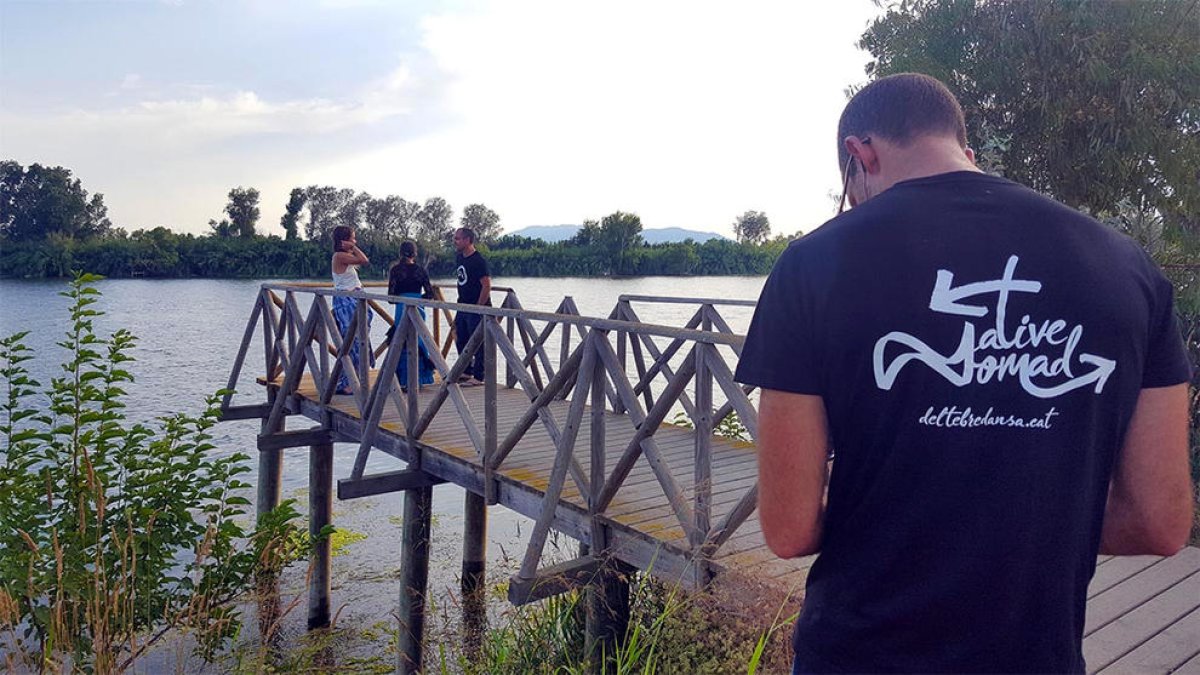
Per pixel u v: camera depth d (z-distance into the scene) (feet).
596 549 14.35
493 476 17.40
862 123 4.21
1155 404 3.74
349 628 23.08
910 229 3.59
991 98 23.76
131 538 12.85
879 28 25.84
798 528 3.77
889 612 3.61
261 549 16.52
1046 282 3.50
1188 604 11.23
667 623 10.97
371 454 47.06
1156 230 22.16
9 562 13.28
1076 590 3.66
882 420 3.52
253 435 52.03
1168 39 21.11
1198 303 20.38
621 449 19.63
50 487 14.51
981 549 3.48
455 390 18.60
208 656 15.35
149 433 16.20
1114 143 21.42
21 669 11.27
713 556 12.25
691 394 23.97
